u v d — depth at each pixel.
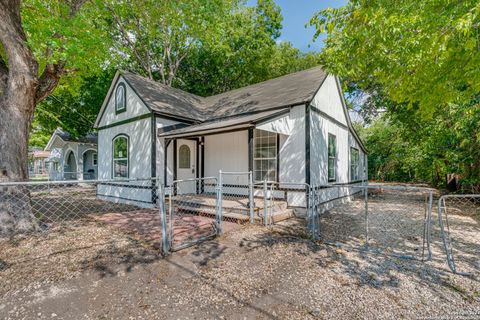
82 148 18.59
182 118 9.22
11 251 4.23
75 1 6.57
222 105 10.79
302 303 2.79
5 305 2.71
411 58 3.62
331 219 7.14
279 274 3.50
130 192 9.47
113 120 10.64
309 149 7.33
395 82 4.64
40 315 2.55
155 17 11.77
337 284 3.22
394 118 13.56
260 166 8.48
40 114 14.77
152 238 4.94
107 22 13.46
